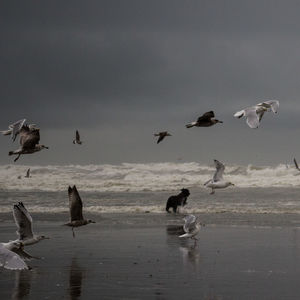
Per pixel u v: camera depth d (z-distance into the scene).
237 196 57.19
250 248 28.38
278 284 21.52
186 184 75.56
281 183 72.94
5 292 20.61
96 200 55.28
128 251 27.80
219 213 43.06
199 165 90.62
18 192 66.12
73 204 21.62
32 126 21.47
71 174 88.94
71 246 29.14
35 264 24.92
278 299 19.72
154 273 23.27
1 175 89.56
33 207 48.22
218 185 27.83
